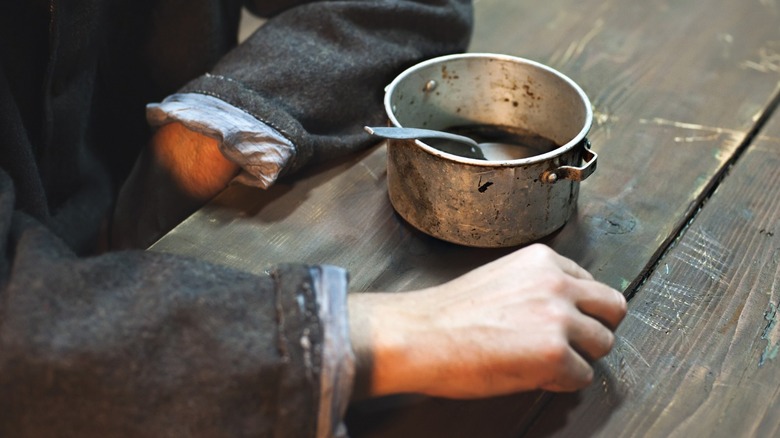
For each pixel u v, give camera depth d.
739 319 0.71
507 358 0.61
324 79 0.91
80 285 0.58
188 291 0.59
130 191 0.96
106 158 1.14
